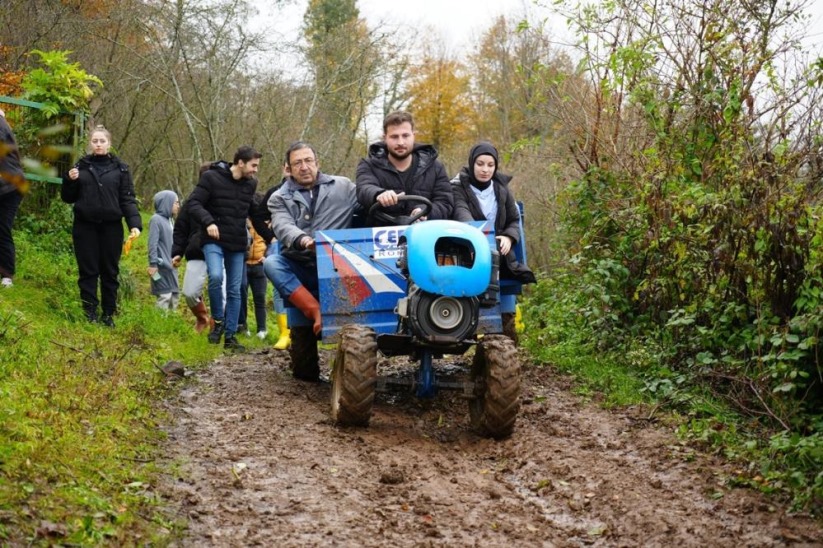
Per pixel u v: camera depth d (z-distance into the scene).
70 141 11.88
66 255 11.62
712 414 7.05
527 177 15.91
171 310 11.60
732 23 9.46
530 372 8.99
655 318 9.06
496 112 34.25
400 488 5.49
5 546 3.91
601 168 10.45
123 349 8.57
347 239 7.18
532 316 11.64
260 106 21.94
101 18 19.25
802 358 6.53
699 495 5.42
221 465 5.70
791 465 5.64
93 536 4.25
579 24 10.58
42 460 4.98
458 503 5.30
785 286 7.04
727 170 8.38
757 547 4.60
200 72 21.23
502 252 8.15
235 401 7.46
